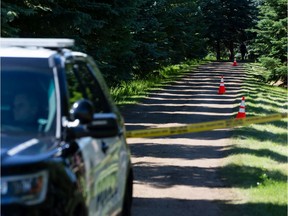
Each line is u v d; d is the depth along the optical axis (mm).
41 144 7598
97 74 11047
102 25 31109
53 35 30078
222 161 23031
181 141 28078
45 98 8570
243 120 14617
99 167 8992
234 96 55781
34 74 8820
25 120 8328
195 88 65562
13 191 6660
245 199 16922
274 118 14891
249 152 24531
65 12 29125
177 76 84812
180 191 17891
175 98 53219
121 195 10914
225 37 160375
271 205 16125
